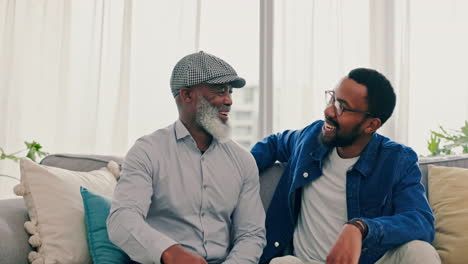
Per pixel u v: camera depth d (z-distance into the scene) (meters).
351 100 1.57
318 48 2.67
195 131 1.60
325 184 1.65
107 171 1.83
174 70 1.60
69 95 2.86
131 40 2.80
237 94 2.85
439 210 1.72
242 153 1.65
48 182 1.54
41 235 1.47
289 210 1.69
